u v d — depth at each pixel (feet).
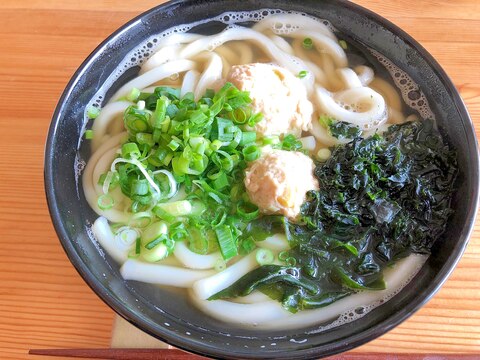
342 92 0.79
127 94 0.78
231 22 0.85
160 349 0.61
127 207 0.69
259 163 0.67
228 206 0.68
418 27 0.87
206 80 0.79
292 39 0.86
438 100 0.72
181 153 0.67
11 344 0.64
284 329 0.61
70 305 0.67
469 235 0.57
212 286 0.64
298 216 0.66
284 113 0.73
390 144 0.72
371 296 0.62
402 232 0.64
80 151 0.74
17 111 0.82
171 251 0.67
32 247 0.71
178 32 0.84
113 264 0.66
